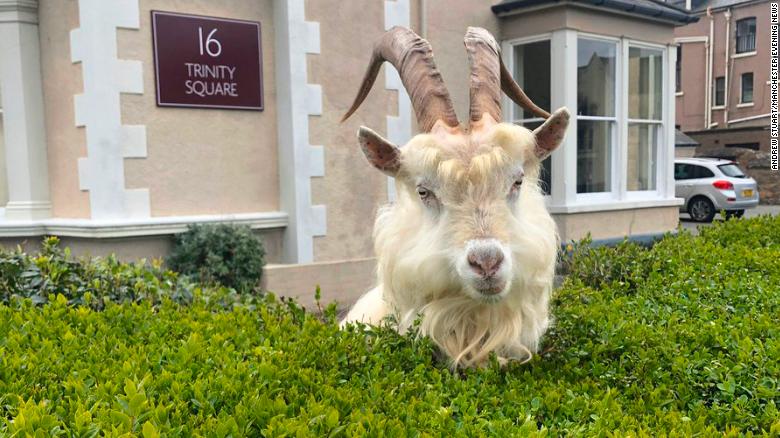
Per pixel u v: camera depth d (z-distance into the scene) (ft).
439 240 8.57
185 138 23.32
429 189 8.76
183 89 23.06
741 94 117.19
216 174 24.14
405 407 7.43
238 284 22.66
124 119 22.02
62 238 23.24
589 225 32.27
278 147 25.66
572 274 16.26
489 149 8.48
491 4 31.96
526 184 9.50
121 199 22.02
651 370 9.36
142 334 10.31
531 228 9.02
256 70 24.75
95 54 21.36
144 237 22.56
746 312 12.78
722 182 71.26
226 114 24.27
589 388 8.84
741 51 116.67
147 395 7.27
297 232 25.22
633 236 33.83
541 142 9.43
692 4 122.83
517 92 11.77
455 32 30.58
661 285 14.70
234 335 10.06
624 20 32.73
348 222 26.55
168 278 15.07
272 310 12.94
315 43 25.21
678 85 124.77
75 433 6.15
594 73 32.99
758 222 21.38
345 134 26.32
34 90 23.77
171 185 23.11
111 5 21.45
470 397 8.10
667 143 36.24
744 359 9.36
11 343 9.05
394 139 27.71
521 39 31.91
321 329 10.28
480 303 9.04
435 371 8.59
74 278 13.92
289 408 7.02
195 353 8.69
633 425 7.25
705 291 13.85
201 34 23.31
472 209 8.36
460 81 30.99
